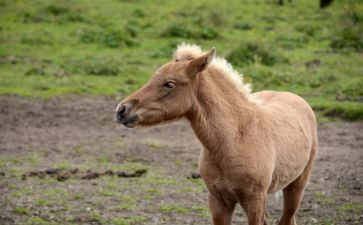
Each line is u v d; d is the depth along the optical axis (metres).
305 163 16.69
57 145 29.02
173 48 48.69
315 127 17.78
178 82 14.54
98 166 25.89
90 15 57.47
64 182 23.70
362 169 25.48
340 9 63.62
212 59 14.48
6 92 38.16
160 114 14.56
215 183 14.87
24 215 19.92
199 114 14.73
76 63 44.59
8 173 24.64
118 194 22.27
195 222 19.56
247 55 45.28
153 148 28.70
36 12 57.34
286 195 17.27
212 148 14.70
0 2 61.06
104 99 37.72
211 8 61.06
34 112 34.69
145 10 60.81
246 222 19.77
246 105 15.23
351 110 33.97
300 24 57.91
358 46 51.75
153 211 20.55
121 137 30.64
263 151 14.76
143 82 41.03
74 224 19.19
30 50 47.94
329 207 20.98
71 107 35.88
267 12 62.47
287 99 17.34
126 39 50.19
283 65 45.28
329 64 46.00
